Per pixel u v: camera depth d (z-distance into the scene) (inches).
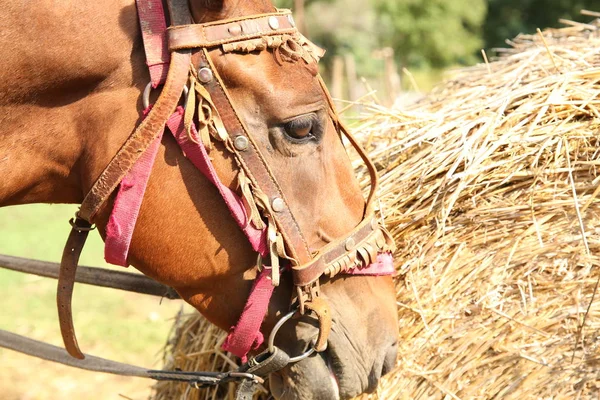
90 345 288.5
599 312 124.3
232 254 100.3
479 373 129.7
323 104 98.7
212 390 149.9
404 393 133.1
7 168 99.1
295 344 105.2
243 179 96.0
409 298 134.6
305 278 99.3
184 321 158.2
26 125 98.9
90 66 96.0
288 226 98.2
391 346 109.3
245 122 95.7
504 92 145.7
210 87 94.8
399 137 151.3
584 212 127.8
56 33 95.3
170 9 95.0
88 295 360.2
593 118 132.8
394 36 1072.2
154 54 95.2
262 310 101.4
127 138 96.3
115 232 96.7
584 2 1064.8
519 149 132.9
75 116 98.7
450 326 131.7
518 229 130.8
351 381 105.7
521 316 128.0
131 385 266.1
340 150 104.2
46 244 439.8
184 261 100.3
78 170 101.6
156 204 97.7
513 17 1126.4
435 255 134.7
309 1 988.6
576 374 124.7
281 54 96.3
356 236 103.1
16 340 137.7
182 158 96.8
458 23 1074.7
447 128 141.6
